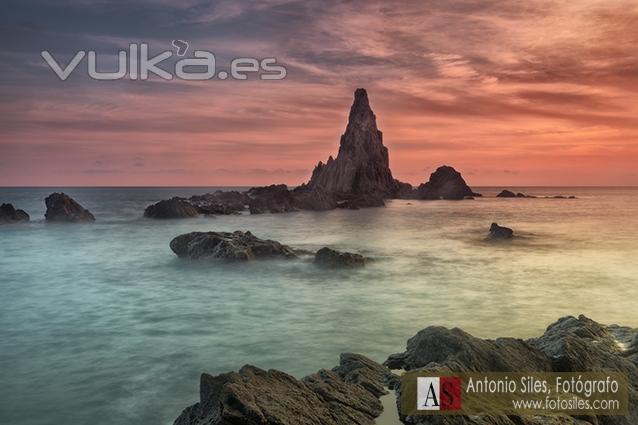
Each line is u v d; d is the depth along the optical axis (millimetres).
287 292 25000
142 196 187000
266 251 33750
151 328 18844
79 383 13469
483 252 40438
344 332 18016
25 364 14969
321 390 10047
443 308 21547
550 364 11469
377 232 56094
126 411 11758
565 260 36188
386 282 27547
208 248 34031
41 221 65375
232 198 103312
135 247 42188
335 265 31391
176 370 14406
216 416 8500
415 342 12930
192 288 26062
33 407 11984
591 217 80500
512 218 78188
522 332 17891
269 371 9977
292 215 81875
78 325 19344
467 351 11266
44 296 24453
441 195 144500
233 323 19406
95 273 30531
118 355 15766
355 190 125938
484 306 21922
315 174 134125
